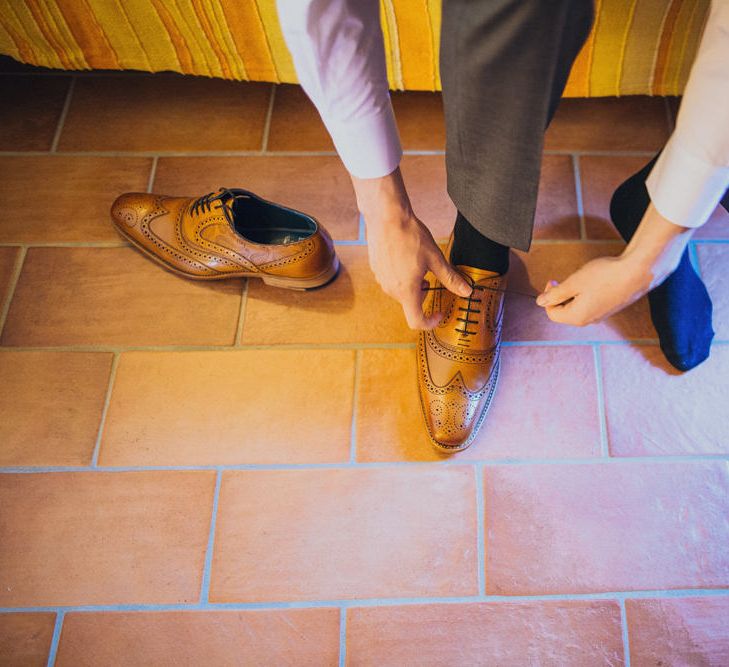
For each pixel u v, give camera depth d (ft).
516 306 4.08
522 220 2.58
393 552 3.55
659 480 3.67
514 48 1.92
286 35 1.98
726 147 2.05
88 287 4.16
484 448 3.75
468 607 3.45
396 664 3.36
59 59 4.19
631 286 2.66
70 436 3.80
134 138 4.63
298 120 4.67
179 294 4.13
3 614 3.44
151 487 3.69
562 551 3.54
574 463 3.71
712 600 3.44
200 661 3.37
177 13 3.81
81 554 3.56
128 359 3.98
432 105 4.69
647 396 3.84
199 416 3.84
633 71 3.95
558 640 3.39
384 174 2.48
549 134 4.56
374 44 2.07
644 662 3.35
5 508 3.64
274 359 3.97
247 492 3.67
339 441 3.78
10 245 4.29
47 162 4.55
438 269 2.96
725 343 3.94
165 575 3.52
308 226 4.00
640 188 3.72
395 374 3.92
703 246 4.17
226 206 3.75
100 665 3.36
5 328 4.06
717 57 1.92
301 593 3.48
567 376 3.90
